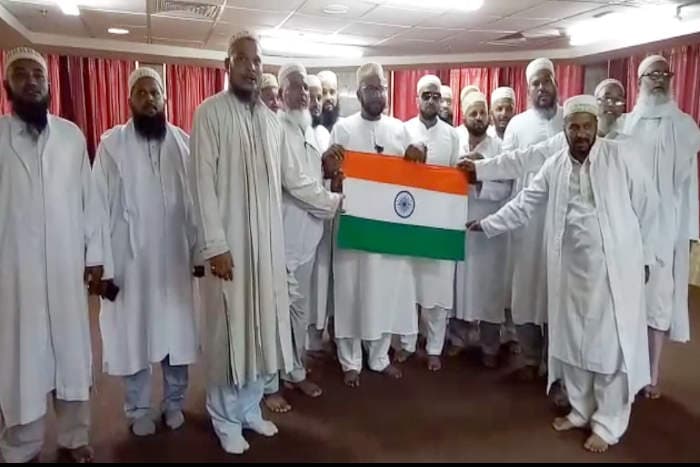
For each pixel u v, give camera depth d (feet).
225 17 20.10
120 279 9.03
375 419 10.07
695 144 10.69
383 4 18.22
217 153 8.50
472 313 12.52
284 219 10.32
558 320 9.66
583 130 9.10
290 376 11.13
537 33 22.48
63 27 21.98
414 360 12.94
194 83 29.07
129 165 8.96
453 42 24.53
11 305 7.98
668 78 10.84
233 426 9.04
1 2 18.37
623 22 20.59
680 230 10.92
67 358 8.28
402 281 11.64
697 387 11.60
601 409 9.27
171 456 8.84
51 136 8.20
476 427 9.77
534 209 10.53
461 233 11.55
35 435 8.48
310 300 11.55
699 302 18.34
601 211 9.02
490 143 12.69
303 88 10.64
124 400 10.52
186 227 9.39
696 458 8.80
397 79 30.04
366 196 11.02
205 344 8.93
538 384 11.58
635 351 9.04
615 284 8.94
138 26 21.62
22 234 7.93
